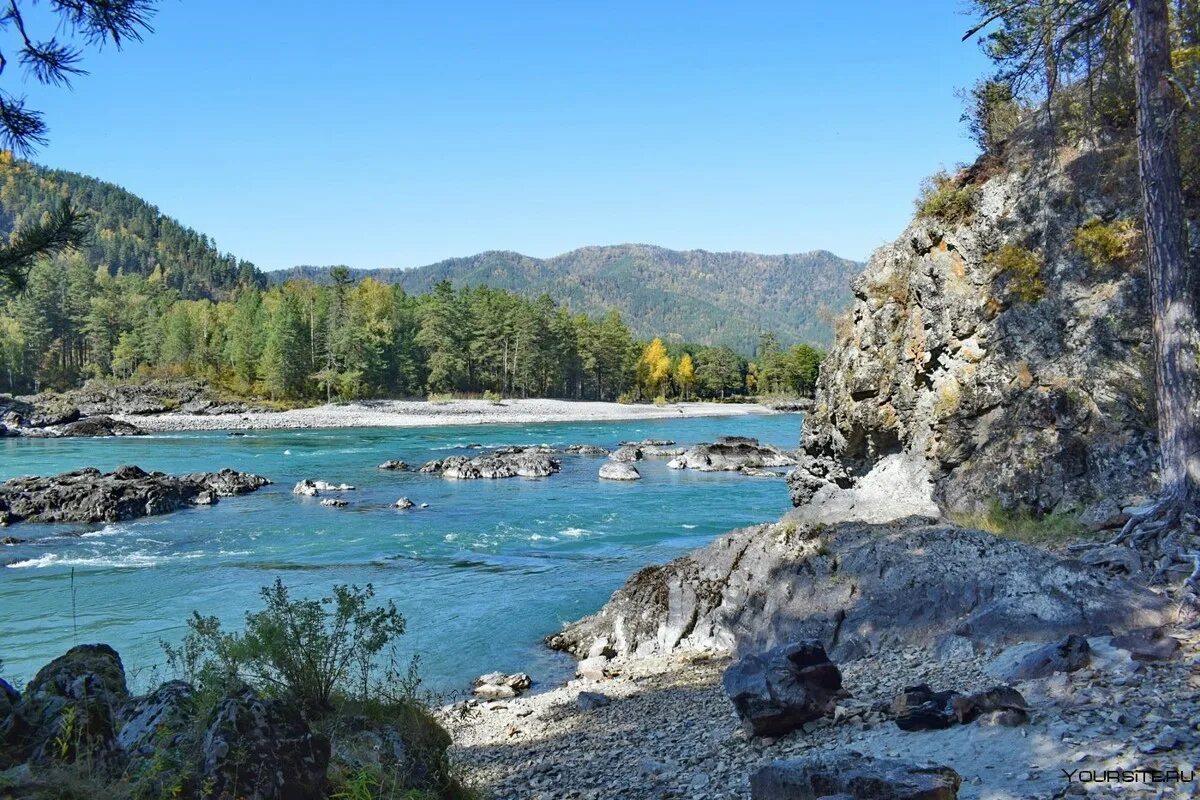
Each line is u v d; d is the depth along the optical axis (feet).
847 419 79.41
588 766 34.09
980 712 25.98
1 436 246.88
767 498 131.54
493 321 401.08
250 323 370.32
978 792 20.72
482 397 398.42
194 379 351.67
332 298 388.37
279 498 132.26
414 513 117.19
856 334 79.05
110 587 75.72
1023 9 48.14
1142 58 40.93
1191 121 51.62
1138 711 23.35
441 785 27.96
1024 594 40.14
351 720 28.86
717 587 58.95
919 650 41.42
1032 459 55.67
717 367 517.14
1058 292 59.47
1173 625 32.48
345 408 338.95
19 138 25.67
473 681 55.21
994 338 62.03
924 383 69.21
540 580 79.30
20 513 111.45
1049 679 28.12
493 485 149.18
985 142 80.84
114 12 24.99
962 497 59.31
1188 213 53.42
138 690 48.16
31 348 361.51
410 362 385.29
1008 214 64.13
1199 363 41.39
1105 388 54.13
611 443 237.86
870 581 49.29
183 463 177.27
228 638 29.86
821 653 32.37
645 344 524.11
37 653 57.31
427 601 72.28
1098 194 60.13
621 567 84.28
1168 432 40.50
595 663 56.13
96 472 135.74
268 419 296.30
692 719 39.83
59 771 18.60
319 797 20.15
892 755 24.91
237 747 18.88
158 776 18.21
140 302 416.46
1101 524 47.88
